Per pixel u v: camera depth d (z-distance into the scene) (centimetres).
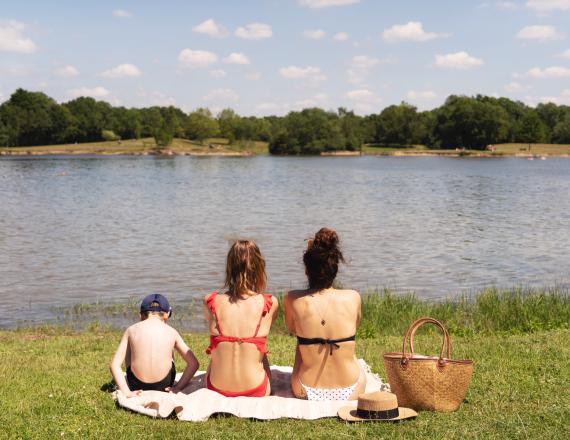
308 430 593
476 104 18588
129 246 2961
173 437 579
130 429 599
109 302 1777
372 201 5456
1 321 1525
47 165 12094
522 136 19875
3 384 772
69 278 2167
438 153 17912
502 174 9662
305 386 668
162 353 696
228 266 683
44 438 576
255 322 670
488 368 819
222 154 18625
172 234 3419
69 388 745
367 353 968
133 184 7556
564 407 655
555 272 2278
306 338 666
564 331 1112
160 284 2066
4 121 18888
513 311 1362
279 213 4519
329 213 4500
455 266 2403
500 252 2755
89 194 6162
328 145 18362
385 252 2748
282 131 18862
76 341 1152
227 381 667
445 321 1323
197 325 1484
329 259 670
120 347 698
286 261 2523
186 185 7400
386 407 618
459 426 602
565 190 6662
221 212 4603
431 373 642
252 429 598
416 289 1975
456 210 4684
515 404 670
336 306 664
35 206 5009
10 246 2942
